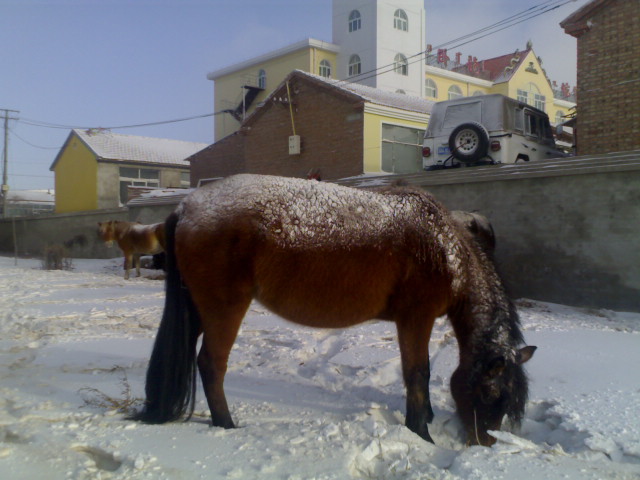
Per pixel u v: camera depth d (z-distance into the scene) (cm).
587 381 518
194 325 434
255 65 4147
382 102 2036
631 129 1414
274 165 2269
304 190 420
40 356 639
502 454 351
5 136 4028
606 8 1448
